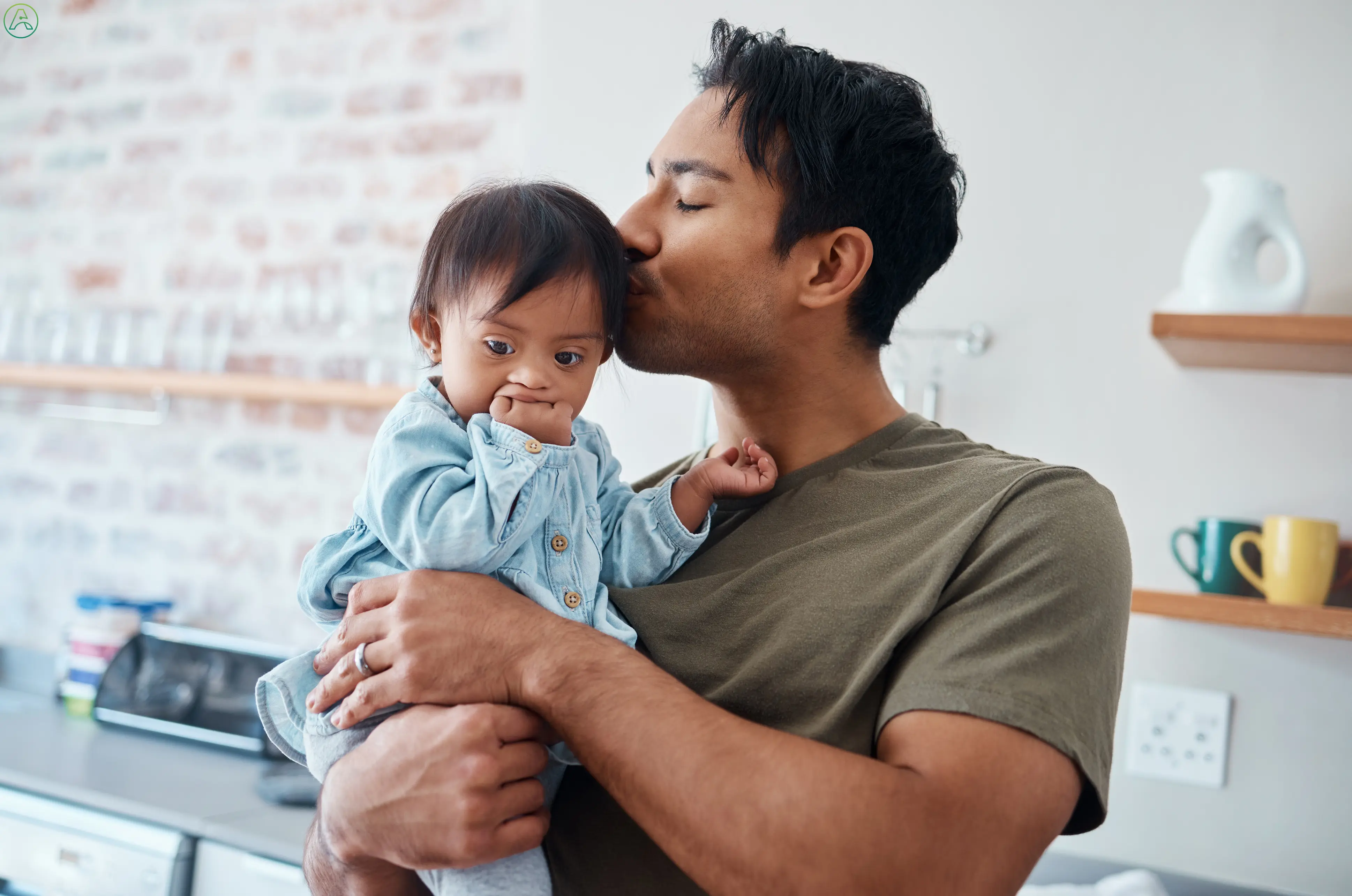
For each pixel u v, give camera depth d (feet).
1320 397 5.23
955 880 2.31
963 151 5.87
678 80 6.47
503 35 7.89
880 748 2.60
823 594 2.92
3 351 8.69
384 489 2.96
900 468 3.24
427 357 3.38
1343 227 5.19
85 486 8.85
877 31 6.07
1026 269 5.73
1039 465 3.01
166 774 6.51
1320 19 5.29
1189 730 5.30
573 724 2.59
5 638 8.95
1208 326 4.76
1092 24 5.68
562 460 3.04
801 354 3.31
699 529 3.30
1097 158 5.64
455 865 2.65
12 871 6.13
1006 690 2.48
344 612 3.24
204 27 8.86
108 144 9.10
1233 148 5.40
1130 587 2.81
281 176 8.49
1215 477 5.36
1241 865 5.19
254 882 5.55
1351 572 5.03
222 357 8.32
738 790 2.38
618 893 2.84
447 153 7.97
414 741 2.71
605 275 3.08
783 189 3.18
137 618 8.11
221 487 8.41
